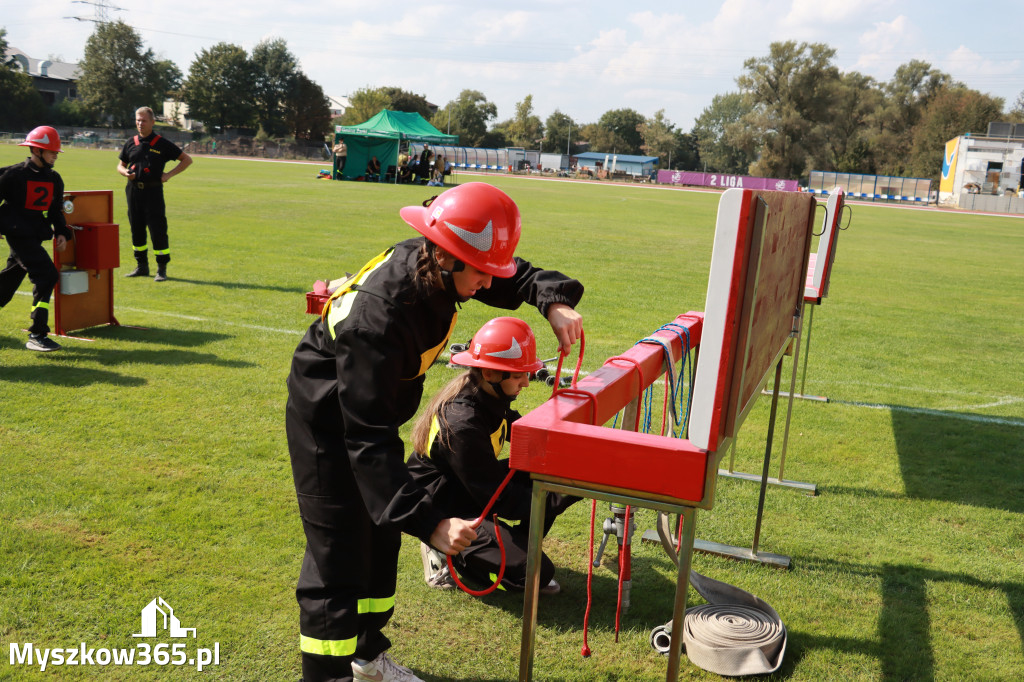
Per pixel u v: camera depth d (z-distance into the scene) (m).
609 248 17.25
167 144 10.22
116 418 5.32
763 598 3.54
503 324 3.14
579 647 3.05
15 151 43.00
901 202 67.75
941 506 4.70
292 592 3.32
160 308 8.87
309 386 2.24
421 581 3.53
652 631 3.06
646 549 4.00
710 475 1.81
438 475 3.39
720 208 1.70
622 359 2.53
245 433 5.16
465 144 121.50
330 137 99.81
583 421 2.10
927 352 9.02
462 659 2.95
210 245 14.02
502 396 3.23
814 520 4.46
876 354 8.84
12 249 6.77
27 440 4.84
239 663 2.83
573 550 3.91
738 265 1.70
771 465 5.31
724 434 1.86
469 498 3.39
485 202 1.99
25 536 3.65
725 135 92.44
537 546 2.02
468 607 3.32
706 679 2.88
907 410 6.70
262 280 10.84
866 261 18.19
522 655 2.10
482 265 1.98
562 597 3.44
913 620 3.38
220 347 7.32
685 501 1.86
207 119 95.69
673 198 45.03
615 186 61.91
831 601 3.53
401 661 2.90
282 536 3.80
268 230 16.62
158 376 6.32
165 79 102.19
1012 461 5.51
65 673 2.72
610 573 3.69
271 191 27.56
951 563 3.95
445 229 1.97
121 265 11.54
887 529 4.37
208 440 5.00
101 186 23.06
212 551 3.62
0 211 6.62
